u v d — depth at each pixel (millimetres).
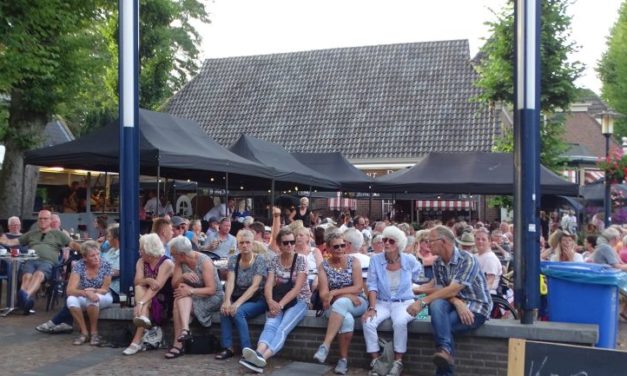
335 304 6906
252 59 33125
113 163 11531
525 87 6719
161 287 7582
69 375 6457
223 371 6699
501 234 12172
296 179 15297
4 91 13531
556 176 15516
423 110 28000
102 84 24266
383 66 30344
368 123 28359
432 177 15922
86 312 8102
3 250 10078
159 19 25344
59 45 14852
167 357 7168
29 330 8562
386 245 6953
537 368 4902
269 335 7000
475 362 6629
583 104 38094
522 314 6633
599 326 6633
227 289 7312
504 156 16328
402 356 6801
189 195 21844
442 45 30172
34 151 11648
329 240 7148
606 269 6742
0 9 11438
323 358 6824
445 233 6629
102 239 12055
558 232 10094
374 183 16656
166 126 12305
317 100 30094
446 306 6535
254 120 30281
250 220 12023
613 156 16391
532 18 6727
